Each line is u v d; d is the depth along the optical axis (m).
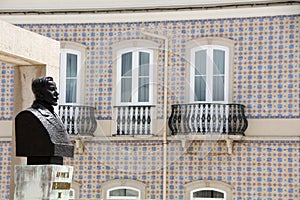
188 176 21.36
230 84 21.45
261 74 21.25
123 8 22.09
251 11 21.31
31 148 7.58
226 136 20.73
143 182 21.64
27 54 10.81
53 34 22.61
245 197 20.95
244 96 21.34
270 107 21.12
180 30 21.78
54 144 7.54
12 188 11.42
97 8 22.27
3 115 22.89
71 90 22.41
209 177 21.23
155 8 21.88
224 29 21.53
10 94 22.95
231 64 21.48
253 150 20.95
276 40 21.16
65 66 22.53
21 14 22.64
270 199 20.73
